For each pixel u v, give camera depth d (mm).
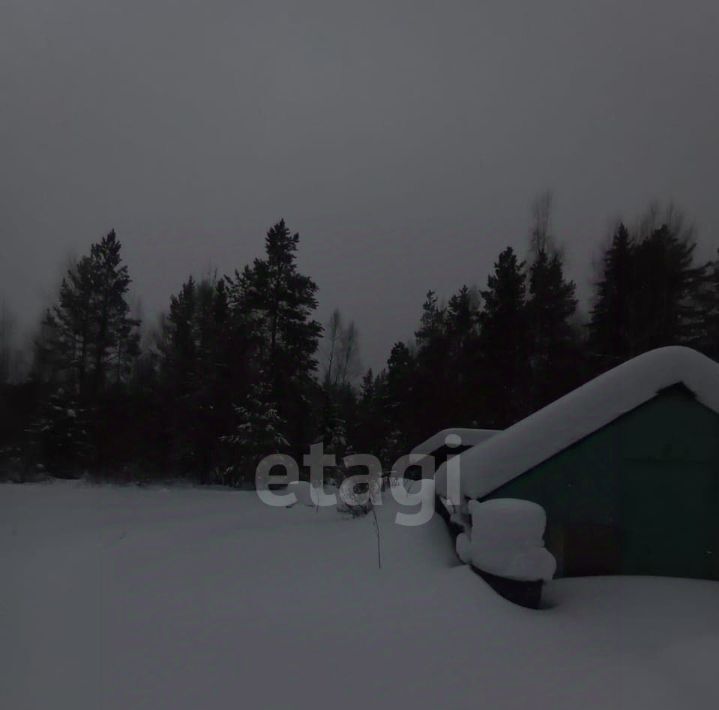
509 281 33188
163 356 40438
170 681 4195
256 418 27922
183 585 6562
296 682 4230
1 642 4855
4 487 23859
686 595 6934
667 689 4348
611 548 7883
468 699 4098
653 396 7918
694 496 7859
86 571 7273
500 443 8156
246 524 11641
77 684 4133
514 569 6164
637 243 32375
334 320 53812
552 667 4668
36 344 36562
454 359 37094
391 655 4703
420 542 8000
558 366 31969
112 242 38406
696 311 31234
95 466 29375
